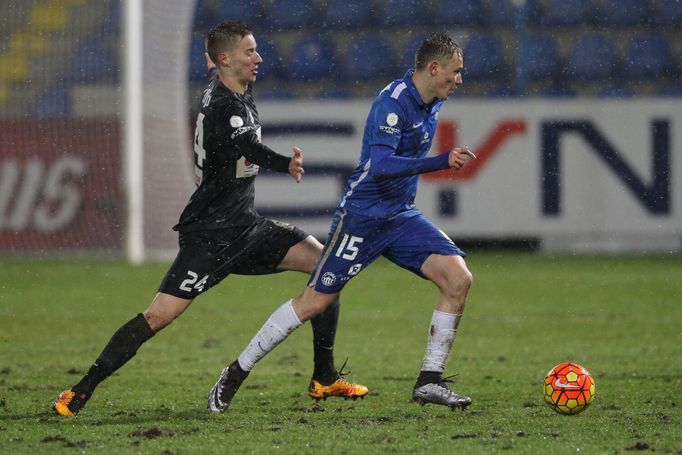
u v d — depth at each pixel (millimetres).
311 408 19359
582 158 54250
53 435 16406
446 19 65062
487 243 58188
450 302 18547
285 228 19781
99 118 51250
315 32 65438
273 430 16969
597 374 23969
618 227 54375
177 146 50781
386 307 37719
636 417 18172
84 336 30938
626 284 43156
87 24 52375
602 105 54125
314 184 54281
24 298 39250
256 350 18688
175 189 51000
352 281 45719
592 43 63531
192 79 61969
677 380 23016
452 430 16984
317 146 54344
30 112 51531
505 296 40188
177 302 18672
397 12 65562
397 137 17906
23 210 51781
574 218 54406
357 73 64188
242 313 36156
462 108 54594
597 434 16547
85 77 51719
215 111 18188
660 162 53969
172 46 50094
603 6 64375
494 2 64875
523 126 54312
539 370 24891
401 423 17703
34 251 51969
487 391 21766
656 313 35469
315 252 19906
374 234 18625
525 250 56969
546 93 62781
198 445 15695
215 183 18672
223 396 18812
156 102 50594
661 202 54062
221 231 18906
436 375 18562
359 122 54219
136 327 18422
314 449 15406
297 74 64438
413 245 18688
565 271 47906
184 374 24172
